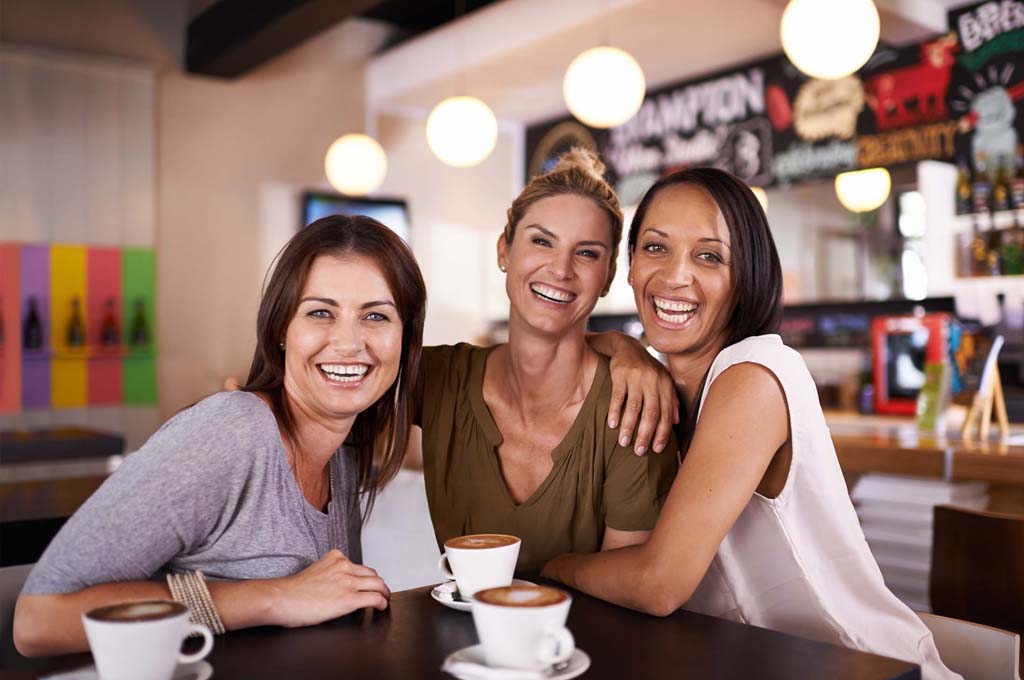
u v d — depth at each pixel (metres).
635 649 1.11
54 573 1.16
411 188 7.48
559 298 1.64
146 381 6.20
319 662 1.05
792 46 3.56
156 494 1.21
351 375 1.37
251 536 1.32
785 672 1.02
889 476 3.11
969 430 3.25
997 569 2.10
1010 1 4.85
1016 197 4.82
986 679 1.51
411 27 7.46
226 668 1.03
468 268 7.75
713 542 1.32
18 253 5.72
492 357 1.77
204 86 6.54
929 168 5.09
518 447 1.71
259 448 1.30
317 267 1.35
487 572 1.21
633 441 1.59
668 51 5.92
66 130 5.90
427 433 1.76
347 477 1.54
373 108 7.30
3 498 2.53
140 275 6.17
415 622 1.21
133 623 0.92
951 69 5.12
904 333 4.48
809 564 1.45
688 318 1.59
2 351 5.68
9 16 5.82
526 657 0.99
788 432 1.41
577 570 1.43
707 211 1.56
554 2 5.50
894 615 1.48
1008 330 4.82
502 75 6.38
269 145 6.82
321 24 5.29
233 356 6.62
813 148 5.80
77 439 3.69
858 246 5.57
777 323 1.60
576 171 1.68
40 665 1.06
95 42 6.12
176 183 6.42
